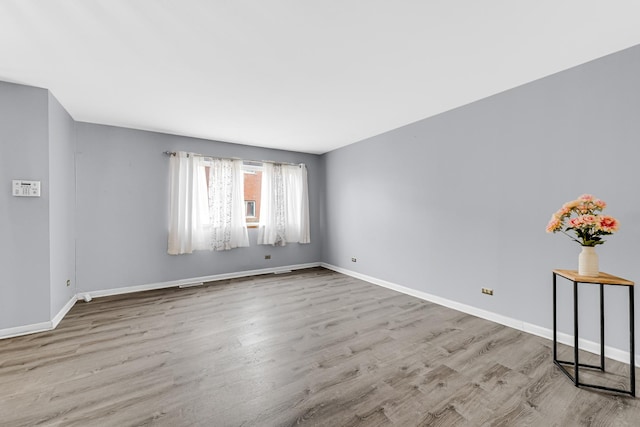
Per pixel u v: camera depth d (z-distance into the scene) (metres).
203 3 1.63
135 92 2.86
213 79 2.60
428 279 3.67
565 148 2.44
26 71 2.43
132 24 1.81
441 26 1.86
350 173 5.05
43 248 2.75
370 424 1.52
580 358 2.19
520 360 2.18
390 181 4.23
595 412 1.62
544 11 1.72
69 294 3.43
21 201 2.67
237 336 2.61
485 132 3.03
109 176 3.91
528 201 2.69
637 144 2.07
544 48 2.12
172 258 4.38
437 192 3.54
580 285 2.36
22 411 1.61
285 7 1.67
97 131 3.84
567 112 2.42
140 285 4.12
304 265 5.73
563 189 2.45
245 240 4.97
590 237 1.92
